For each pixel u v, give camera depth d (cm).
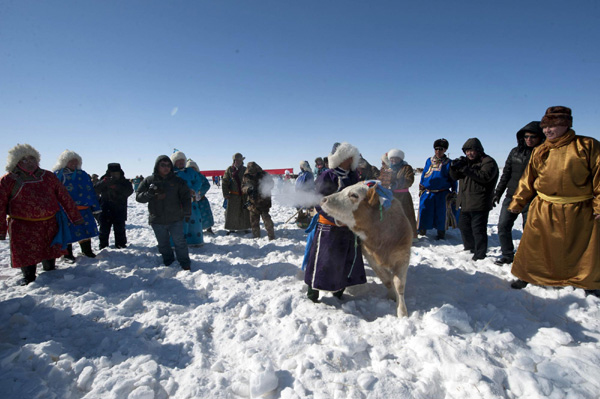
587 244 338
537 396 206
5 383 222
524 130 440
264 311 346
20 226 425
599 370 224
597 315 305
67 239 468
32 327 307
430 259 505
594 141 325
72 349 274
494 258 501
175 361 262
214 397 212
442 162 664
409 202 625
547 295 352
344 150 347
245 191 689
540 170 360
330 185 348
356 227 323
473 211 501
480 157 499
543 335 273
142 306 362
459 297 366
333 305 356
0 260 564
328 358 246
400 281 329
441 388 219
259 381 215
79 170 543
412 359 245
